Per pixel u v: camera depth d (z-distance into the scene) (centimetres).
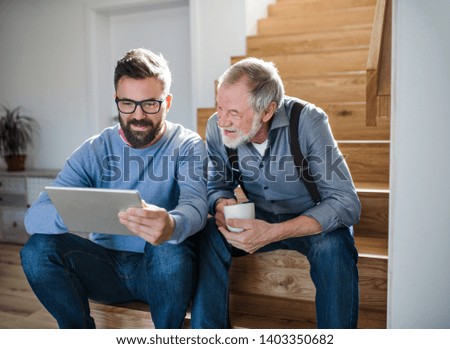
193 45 322
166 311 128
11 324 192
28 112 394
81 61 367
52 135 387
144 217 109
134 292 145
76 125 376
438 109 111
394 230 119
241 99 128
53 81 381
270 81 129
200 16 319
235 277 157
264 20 328
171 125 146
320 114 136
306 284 147
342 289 124
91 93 366
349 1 318
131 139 135
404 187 117
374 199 177
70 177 143
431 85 111
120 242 146
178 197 145
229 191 151
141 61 130
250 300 161
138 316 144
